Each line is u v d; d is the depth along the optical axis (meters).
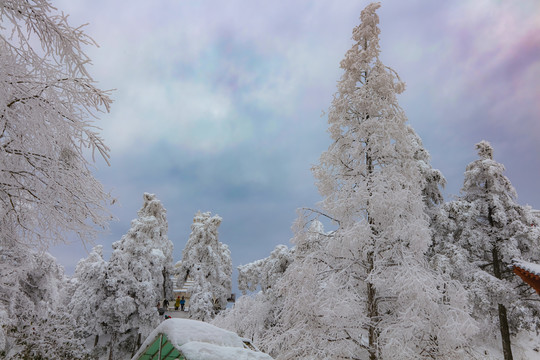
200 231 51.69
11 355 16.02
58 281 21.20
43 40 4.34
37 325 18.34
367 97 13.66
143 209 45.00
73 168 5.05
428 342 10.94
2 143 4.65
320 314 11.40
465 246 21.09
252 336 16.50
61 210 5.17
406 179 12.51
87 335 29.62
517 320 19.39
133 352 31.11
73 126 4.75
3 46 4.32
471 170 22.11
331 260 12.77
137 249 36.03
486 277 18.58
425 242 11.58
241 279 46.97
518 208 21.02
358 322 11.20
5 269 6.34
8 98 4.26
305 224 13.43
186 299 50.19
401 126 13.24
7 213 5.12
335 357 11.20
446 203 22.02
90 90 4.74
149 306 31.55
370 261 12.32
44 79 4.48
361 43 15.15
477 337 21.00
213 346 6.21
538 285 13.84
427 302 10.48
